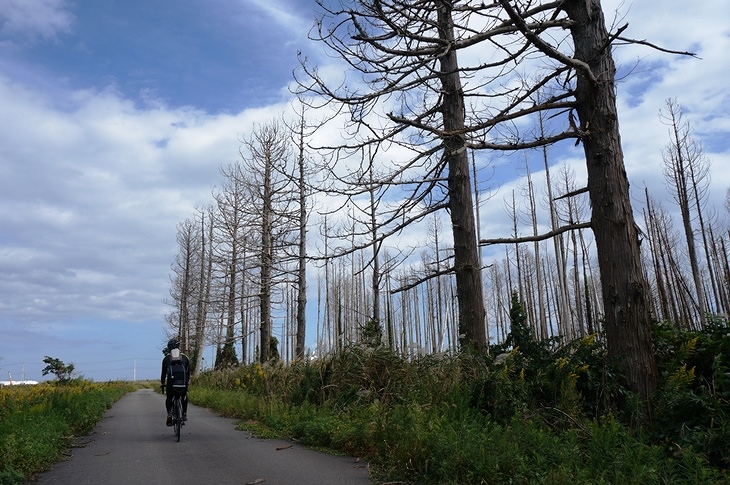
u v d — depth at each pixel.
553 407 7.59
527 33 7.19
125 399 27.41
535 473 5.02
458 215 10.84
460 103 10.67
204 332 35.00
